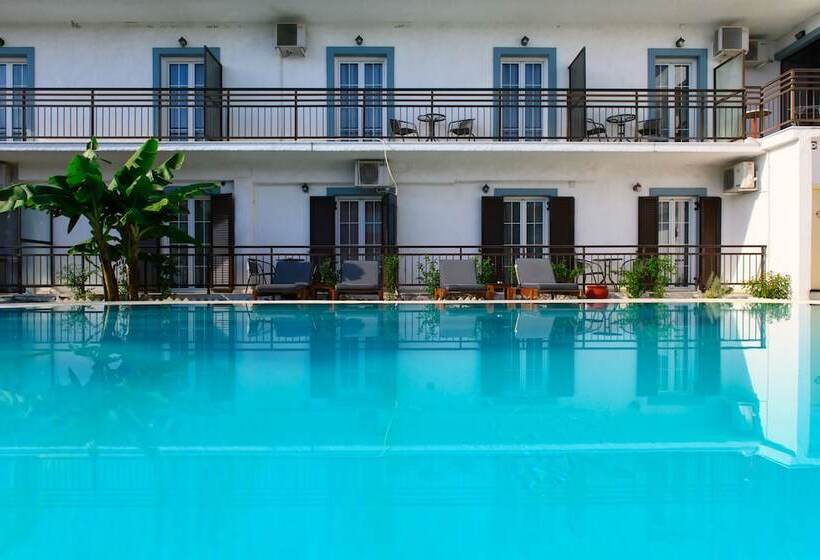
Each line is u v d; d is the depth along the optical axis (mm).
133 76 12812
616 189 12875
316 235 12641
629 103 12883
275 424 3250
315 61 12844
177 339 6281
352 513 2137
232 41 12836
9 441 2943
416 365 4941
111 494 2287
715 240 12844
